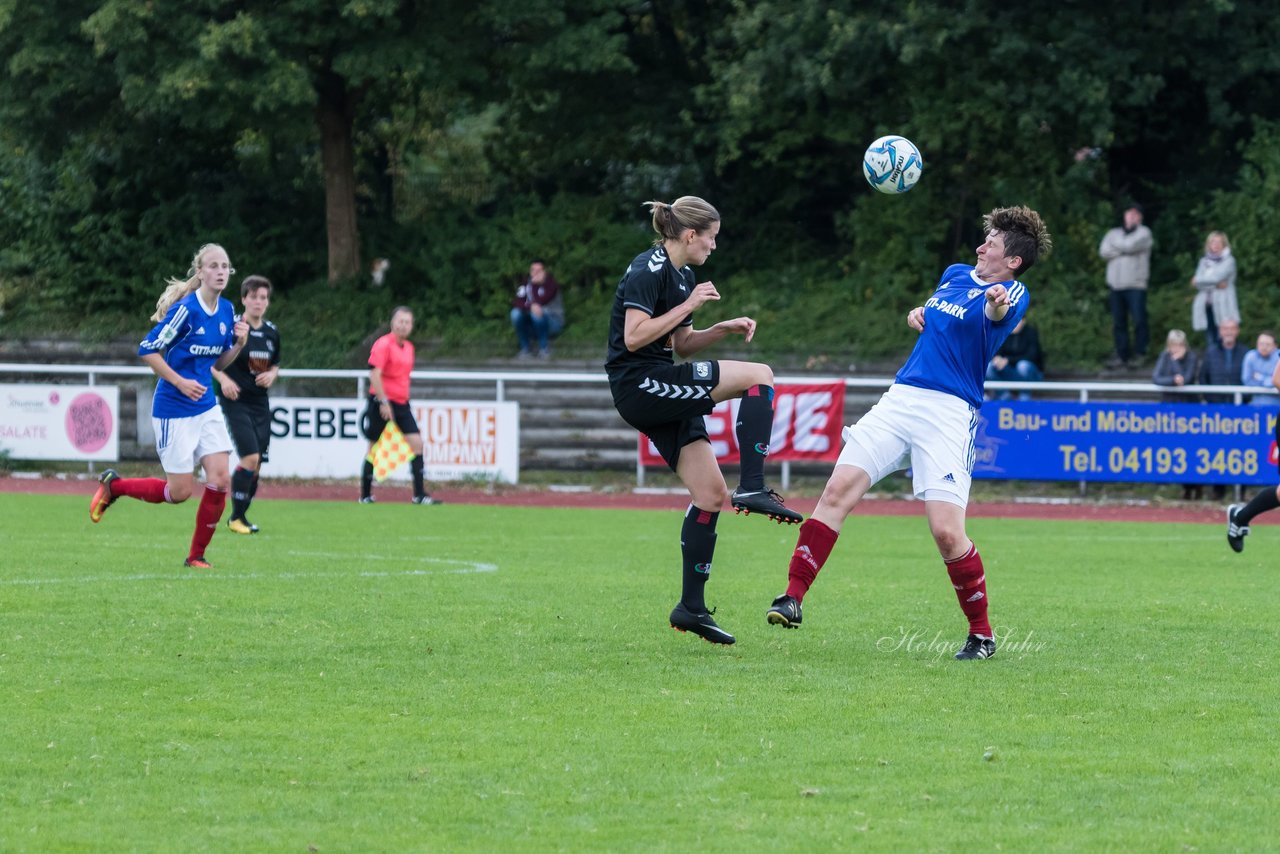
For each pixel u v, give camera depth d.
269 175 90.62
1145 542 42.34
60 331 82.00
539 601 27.11
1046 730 16.75
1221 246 63.62
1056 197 77.94
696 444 21.89
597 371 74.00
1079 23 72.44
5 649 21.31
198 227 86.44
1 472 65.75
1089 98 71.50
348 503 54.25
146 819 13.17
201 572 31.11
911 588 30.00
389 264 85.19
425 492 58.84
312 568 32.38
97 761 15.12
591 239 82.94
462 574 31.42
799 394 60.28
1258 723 17.19
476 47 75.31
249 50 68.62
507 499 58.31
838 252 85.12
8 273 85.81
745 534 44.03
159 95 69.06
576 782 14.41
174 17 69.88
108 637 22.42
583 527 45.34
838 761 15.29
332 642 22.20
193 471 32.34
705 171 88.19
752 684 19.25
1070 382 65.25
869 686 19.17
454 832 12.82
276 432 62.69
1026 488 61.47
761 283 82.38
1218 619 25.72
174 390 31.72
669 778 14.56
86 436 65.25
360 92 82.25
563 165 88.25
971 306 21.28
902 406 21.45
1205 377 59.34
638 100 85.44
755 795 14.01
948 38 73.06
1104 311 74.06
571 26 75.44
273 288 86.81
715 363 21.56
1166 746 16.03
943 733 16.55
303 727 16.64
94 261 85.75
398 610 25.67
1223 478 56.78
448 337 79.12
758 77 73.81
